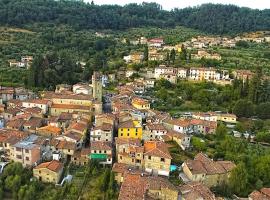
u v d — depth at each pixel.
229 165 148.38
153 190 122.75
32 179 134.38
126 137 170.25
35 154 143.88
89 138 173.38
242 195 139.25
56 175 134.62
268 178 148.62
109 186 129.00
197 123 194.50
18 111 191.38
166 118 196.25
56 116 192.88
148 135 175.38
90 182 136.00
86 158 150.00
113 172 134.00
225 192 137.88
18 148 142.12
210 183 141.88
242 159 156.62
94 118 191.50
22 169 136.50
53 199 123.19
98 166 146.25
